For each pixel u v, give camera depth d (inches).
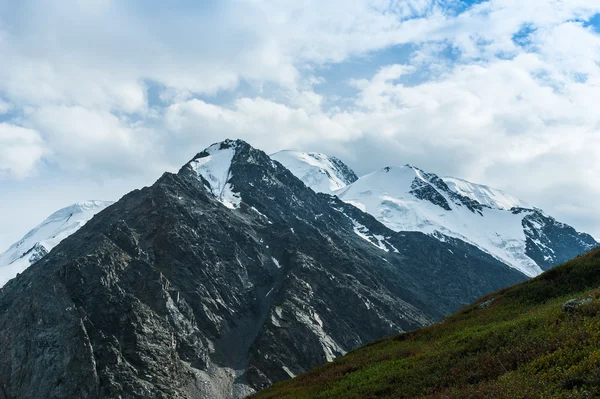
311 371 2486.5
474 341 1567.4
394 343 2402.8
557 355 1123.9
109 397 5251.0
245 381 6540.4
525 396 977.5
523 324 1509.6
